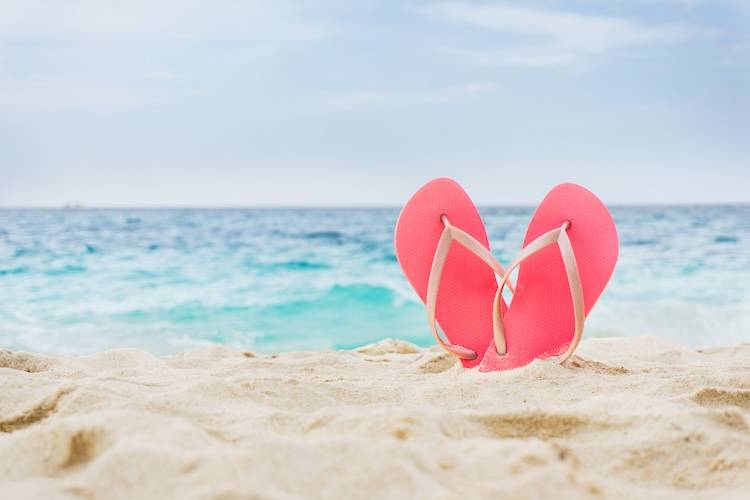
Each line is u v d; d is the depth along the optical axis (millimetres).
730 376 817
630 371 889
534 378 803
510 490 459
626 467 557
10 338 1812
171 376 864
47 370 959
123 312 2205
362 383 830
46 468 526
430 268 911
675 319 2100
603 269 857
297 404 709
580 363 880
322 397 738
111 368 991
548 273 885
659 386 773
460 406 721
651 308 2221
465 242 880
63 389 705
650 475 551
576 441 609
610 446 581
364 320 2131
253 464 474
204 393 695
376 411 616
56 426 553
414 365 1008
